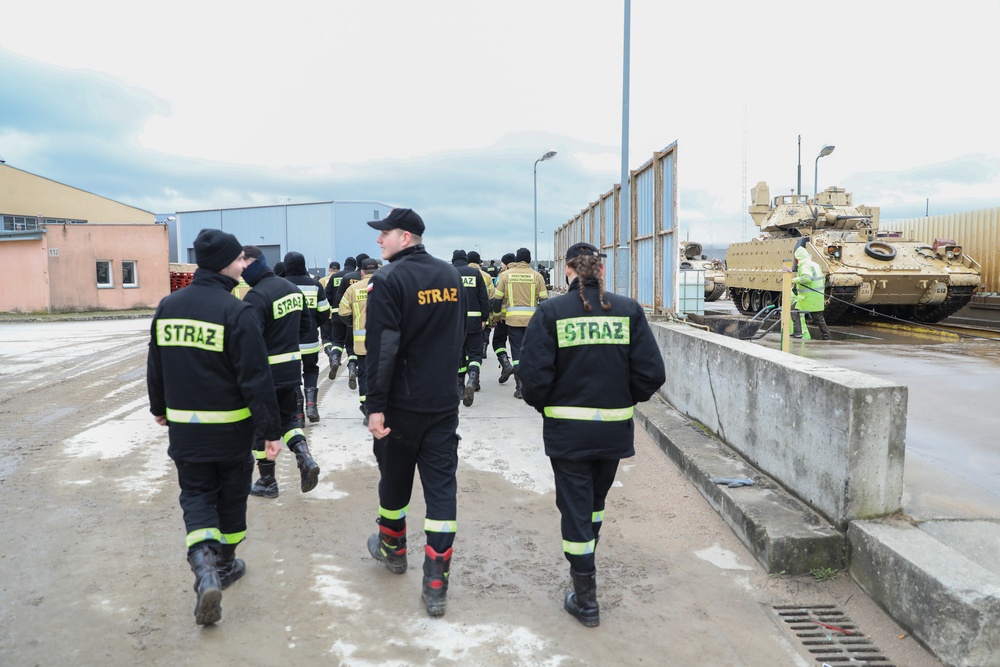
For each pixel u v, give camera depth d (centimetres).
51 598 364
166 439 684
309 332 745
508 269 910
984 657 301
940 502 450
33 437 691
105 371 1135
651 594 376
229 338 333
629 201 1204
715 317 1573
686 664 312
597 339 346
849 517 397
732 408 573
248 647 321
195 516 337
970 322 1786
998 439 602
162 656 312
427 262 366
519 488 545
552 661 312
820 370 450
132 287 2753
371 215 5888
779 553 393
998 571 356
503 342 1000
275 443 344
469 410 827
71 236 2586
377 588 380
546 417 356
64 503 503
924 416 684
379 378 344
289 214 5756
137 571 396
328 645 323
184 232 6059
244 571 396
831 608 362
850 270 1645
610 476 367
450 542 357
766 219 2245
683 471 565
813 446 432
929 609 322
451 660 312
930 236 2227
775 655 320
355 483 554
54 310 2567
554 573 402
